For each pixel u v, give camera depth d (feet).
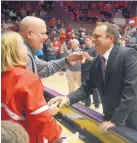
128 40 19.12
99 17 71.56
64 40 53.83
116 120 6.88
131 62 6.95
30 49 6.66
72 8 72.23
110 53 7.23
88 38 19.56
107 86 7.38
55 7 71.31
